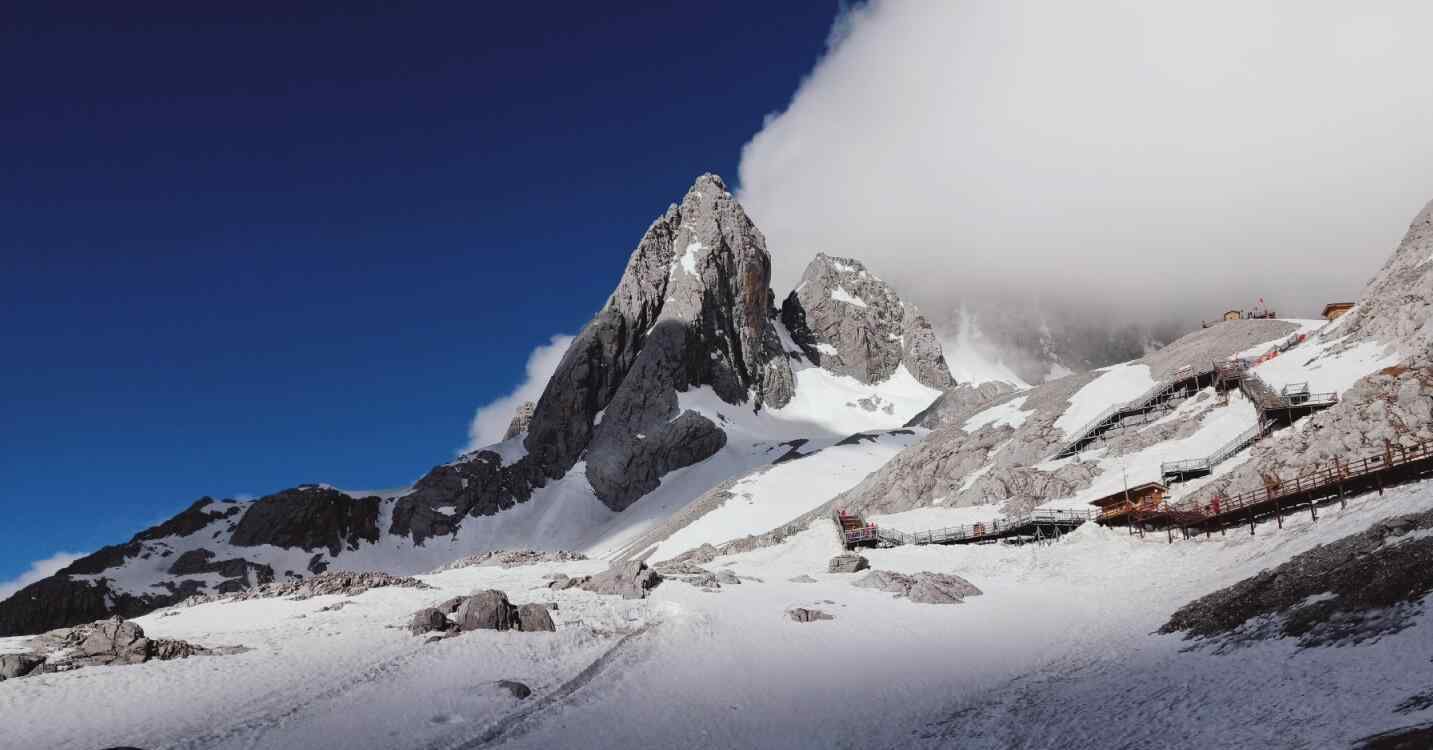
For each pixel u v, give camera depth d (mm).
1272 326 111188
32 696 35938
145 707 35219
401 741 32781
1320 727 22781
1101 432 92750
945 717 34625
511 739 33531
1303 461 58750
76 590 173000
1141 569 56781
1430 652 24750
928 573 64812
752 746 33156
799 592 61812
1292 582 36938
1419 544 31875
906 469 113562
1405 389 57656
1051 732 30078
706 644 47656
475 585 72938
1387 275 89000
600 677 41750
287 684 38875
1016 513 84125
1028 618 50844
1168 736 26328
